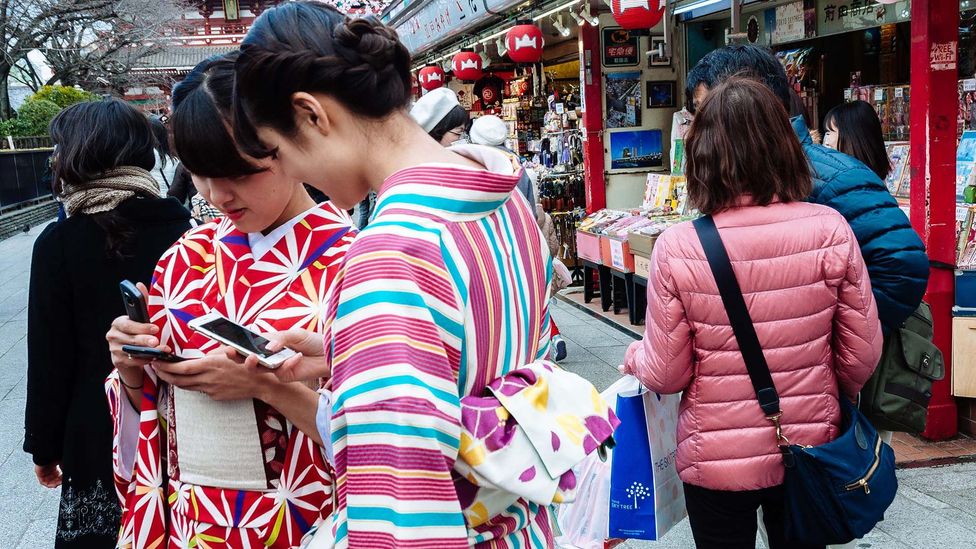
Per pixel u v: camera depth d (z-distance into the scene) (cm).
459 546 93
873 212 213
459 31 947
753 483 194
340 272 100
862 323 191
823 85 634
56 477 230
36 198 2016
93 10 2105
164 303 153
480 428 102
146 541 154
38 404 211
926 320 237
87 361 212
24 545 339
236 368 136
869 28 556
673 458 237
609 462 237
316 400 141
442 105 420
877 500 192
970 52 488
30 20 2078
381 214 101
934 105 371
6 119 2311
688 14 709
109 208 209
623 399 231
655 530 232
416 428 91
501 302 109
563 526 246
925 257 213
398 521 90
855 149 302
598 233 694
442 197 102
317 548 115
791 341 190
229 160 134
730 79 196
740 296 188
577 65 967
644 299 650
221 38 4006
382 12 1319
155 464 154
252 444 144
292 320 146
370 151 110
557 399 113
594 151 752
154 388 154
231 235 152
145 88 3206
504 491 107
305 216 149
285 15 108
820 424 194
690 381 200
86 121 209
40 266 208
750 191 192
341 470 99
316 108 105
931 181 375
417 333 94
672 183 691
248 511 144
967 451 384
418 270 96
